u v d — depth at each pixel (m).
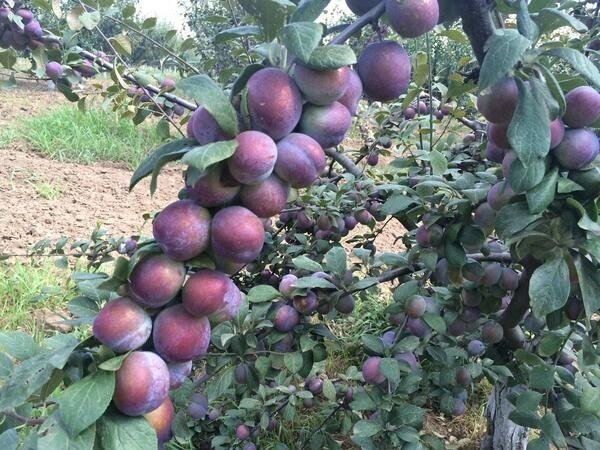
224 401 1.15
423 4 0.37
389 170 1.61
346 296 0.73
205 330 0.39
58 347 0.41
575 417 0.60
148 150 3.57
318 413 1.22
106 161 3.37
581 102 0.42
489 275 0.70
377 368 0.68
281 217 1.17
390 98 0.40
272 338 0.74
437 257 0.66
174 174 3.29
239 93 0.37
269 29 0.37
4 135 3.39
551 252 0.48
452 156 1.15
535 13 0.42
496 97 0.42
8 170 2.89
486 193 0.60
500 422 0.99
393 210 0.65
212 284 0.37
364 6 0.41
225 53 1.89
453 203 0.62
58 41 0.95
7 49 0.95
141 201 2.76
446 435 1.36
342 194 1.01
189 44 1.13
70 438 0.33
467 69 1.07
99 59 1.00
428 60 0.92
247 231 0.35
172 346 0.37
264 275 1.13
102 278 0.54
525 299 0.72
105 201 2.69
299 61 0.36
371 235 1.23
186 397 0.78
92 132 3.63
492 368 0.81
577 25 0.39
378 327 1.67
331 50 0.34
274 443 1.15
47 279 1.75
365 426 0.68
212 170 0.35
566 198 0.45
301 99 0.37
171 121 1.06
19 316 1.54
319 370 1.31
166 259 0.36
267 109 0.35
